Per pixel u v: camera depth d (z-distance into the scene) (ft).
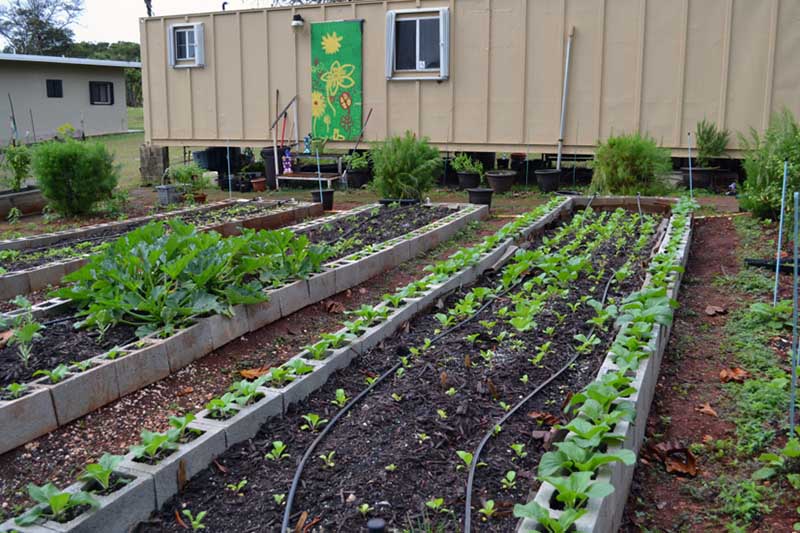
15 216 35.55
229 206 37.17
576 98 40.04
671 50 37.81
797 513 9.62
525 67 40.63
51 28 137.80
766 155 27.09
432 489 9.57
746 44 36.42
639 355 12.32
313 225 29.50
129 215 36.83
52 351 13.87
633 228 27.81
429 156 35.94
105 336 14.71
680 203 30.09
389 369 13.91
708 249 24.75
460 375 13.34
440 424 11.39
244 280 18.94
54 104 79.71
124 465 9.50
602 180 34.76
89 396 12.44
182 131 49.37
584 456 8.76
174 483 9.61
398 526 8.73
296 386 12.33
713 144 37.11
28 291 21.47
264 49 46.11
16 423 11.23
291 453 10.67
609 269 21.44
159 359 13.94
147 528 8.99
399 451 10.57
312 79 45.29
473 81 41.86
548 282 19.57
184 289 15.96
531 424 11.44
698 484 10.52
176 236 17.95
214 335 15.44
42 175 35.04
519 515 7.57
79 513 8.54
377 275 22.63
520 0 40.06
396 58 43.32
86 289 16.34
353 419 11.73
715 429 12.12
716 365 14.82
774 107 36.35
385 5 42.78
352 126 44.88
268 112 46.73
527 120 41.19
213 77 47.67
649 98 38.65
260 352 15.83
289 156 45.60
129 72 129.90
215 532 8.83
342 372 13.74
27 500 9.98
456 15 41.47
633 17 38.17
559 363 14.03
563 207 31.63
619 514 9.34
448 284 18.97
